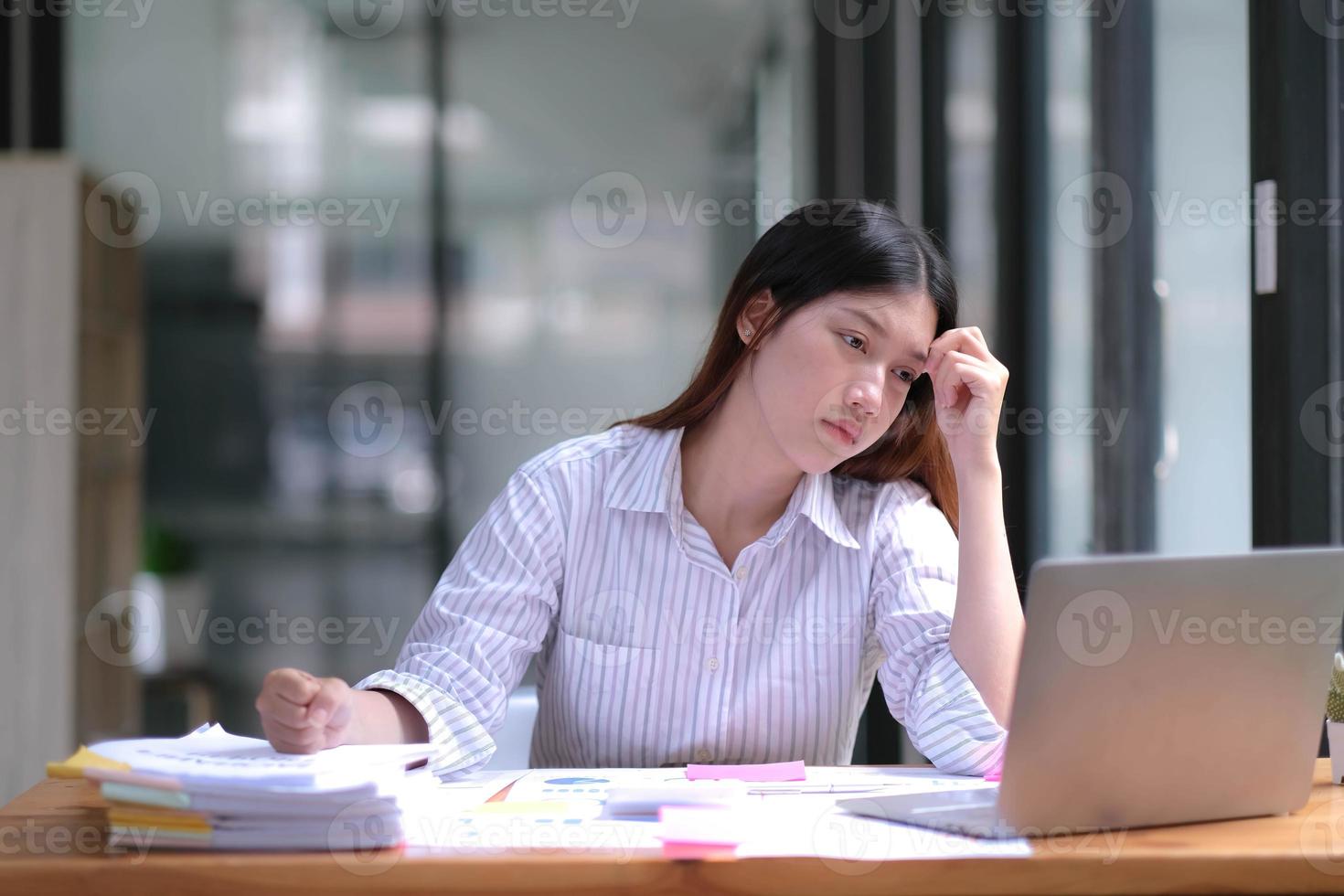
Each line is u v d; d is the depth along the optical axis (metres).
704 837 1.09
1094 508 2.67
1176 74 2.34
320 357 3.80
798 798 1.32
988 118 3.17
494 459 3.83
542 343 3.83
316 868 1.06
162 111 3.80
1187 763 1.18
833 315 1.51
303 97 3.80
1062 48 2.85
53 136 3.78
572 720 1.68
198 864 1.06
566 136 3.83
